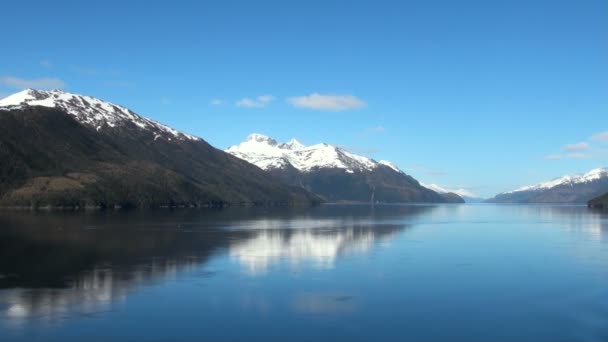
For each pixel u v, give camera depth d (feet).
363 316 150.71
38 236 347.97
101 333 134.21
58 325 140.15
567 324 144.25
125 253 267.80
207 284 190.29
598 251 290.15
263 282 194.70
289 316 149.89
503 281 199.82
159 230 414.00
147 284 189.78
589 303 166.61
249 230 425.28
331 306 160.97
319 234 390.21
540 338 132.77
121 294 173.99
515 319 148.77
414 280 200.54
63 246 294.46
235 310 155.53
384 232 416.26
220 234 383.45
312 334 134.72
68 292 176.35
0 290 178.70
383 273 214.90
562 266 235.20
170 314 150.71
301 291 180.14
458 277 207.00
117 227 439.22
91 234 367.86
